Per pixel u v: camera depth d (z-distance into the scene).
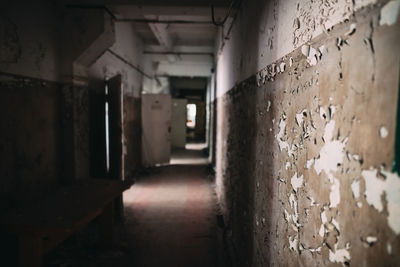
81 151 2.94
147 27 5.09
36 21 2.27
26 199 2.14
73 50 2.71
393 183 0.51
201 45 6.06
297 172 0.99
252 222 1.74
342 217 0.69
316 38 0.84
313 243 0.86
